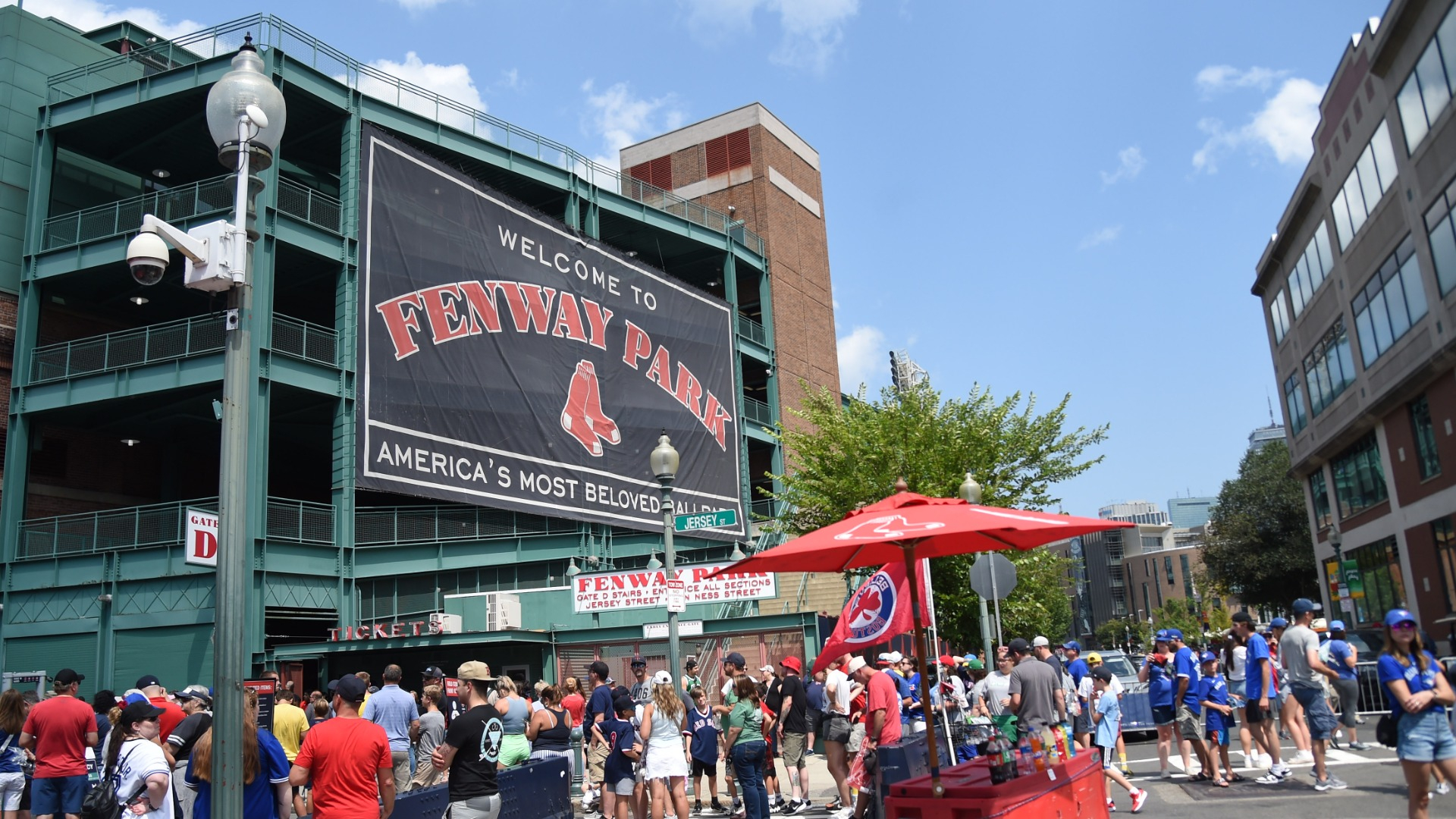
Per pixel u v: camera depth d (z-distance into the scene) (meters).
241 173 6.92
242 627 6.16
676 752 11.06
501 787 10.23
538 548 32.06
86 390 27.23
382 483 25.56
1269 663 12.30
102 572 26.06
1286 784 11.96
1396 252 30.94
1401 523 33.28
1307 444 44.44
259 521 25.20
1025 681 10.01
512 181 36.41
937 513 7.56
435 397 27.38
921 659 7.83
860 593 11.29
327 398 28.75
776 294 47.53
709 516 15.00
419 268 27.78
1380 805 10.29
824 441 27.06
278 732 11.83
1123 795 12.38
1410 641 8.02
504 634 26.30
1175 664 13.45
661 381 35.69
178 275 30.45
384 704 12.34
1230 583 61.59
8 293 29.25
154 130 30.77
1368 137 32.31
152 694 12.08
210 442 35.25
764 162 49.41
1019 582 26.52
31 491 30.06
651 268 36.34
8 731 10.48
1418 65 27.64
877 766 10.37
